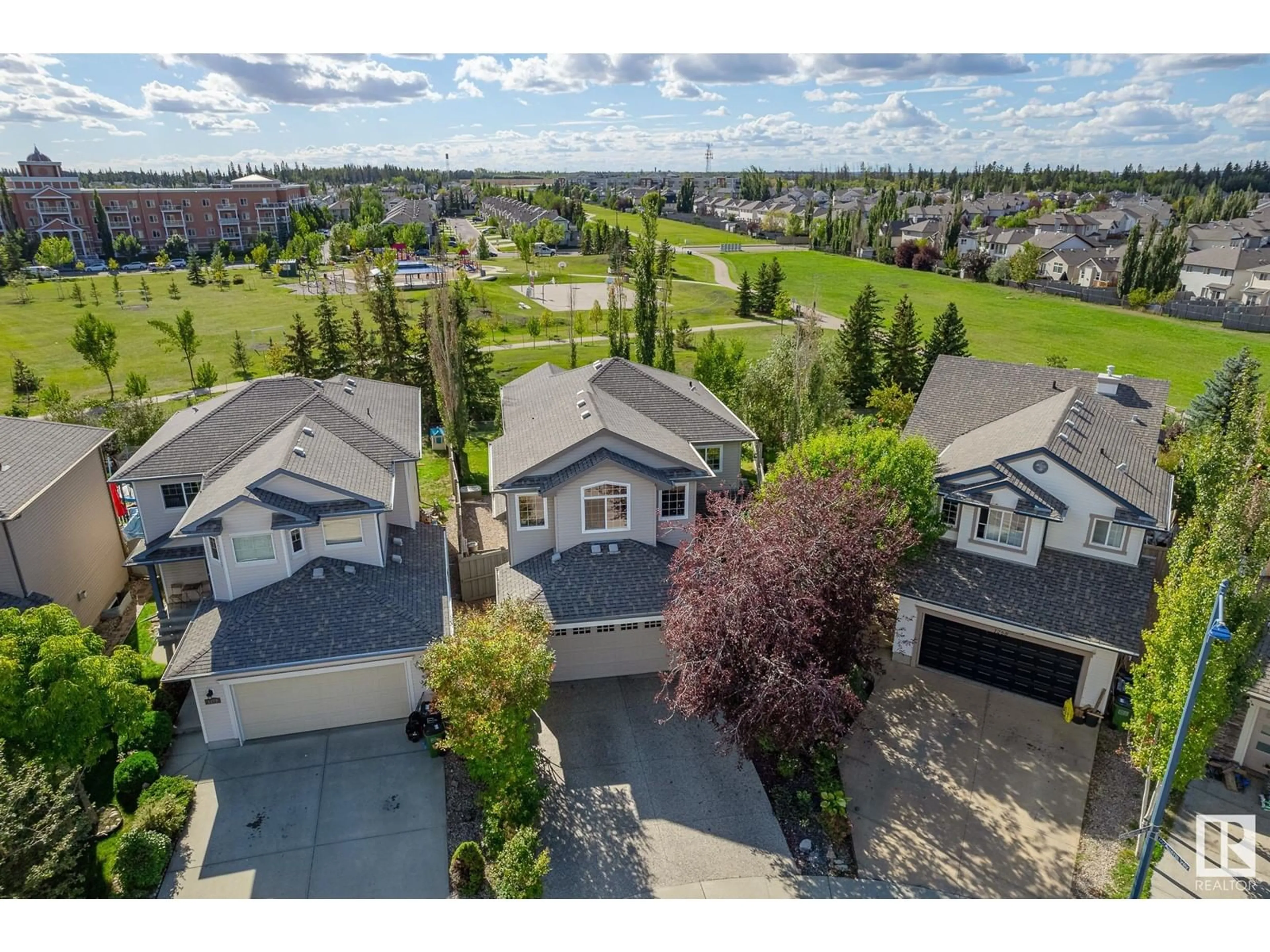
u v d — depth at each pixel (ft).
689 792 65.41
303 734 72.08
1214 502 76.38
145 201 468.34
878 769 67.92
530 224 514.27
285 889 56.08
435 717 70.85
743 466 134.10
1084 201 603.67
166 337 246.47
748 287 291.99
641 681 79.56
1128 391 92.38
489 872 57.26
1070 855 59.41
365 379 115.34
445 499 119.55
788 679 58.13
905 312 175.11
